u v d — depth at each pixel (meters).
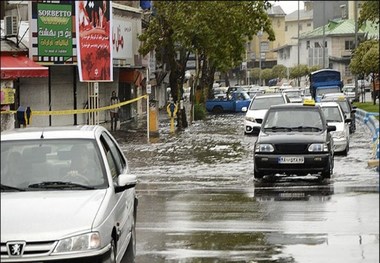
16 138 16.70
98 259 13.87
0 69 47.31
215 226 21.66
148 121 55.50
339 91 102.25
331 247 18.52
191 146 49.66
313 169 30.58
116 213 15.37
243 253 18.30
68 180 15.78
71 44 53.44
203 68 101.75
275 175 32.84
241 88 116.31
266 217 22.83
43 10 52.28
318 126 32.56
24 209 14.27
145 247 19.22
